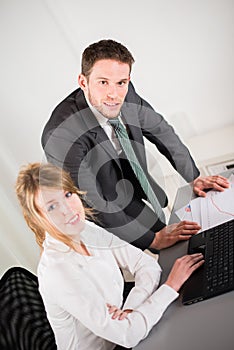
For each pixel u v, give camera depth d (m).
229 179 1.63
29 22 2.17
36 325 1.31
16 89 2.31
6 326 1.20
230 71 2.34
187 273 1.27
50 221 1.25
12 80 2.29
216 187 1.60
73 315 1.25
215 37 2.24
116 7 2.15
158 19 2.20
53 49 2.22
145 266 1.41
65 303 1.25
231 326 1.07
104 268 1.38
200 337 1.08
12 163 2.42
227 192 1.56
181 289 1.26
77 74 2.28
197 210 1.53
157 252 1.64
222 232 1.34
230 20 2.19
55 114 1.58
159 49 2.29
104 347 1.36
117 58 1.42
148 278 1.35
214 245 1.32
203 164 2.29
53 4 2.13
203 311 1.15
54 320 1.30
